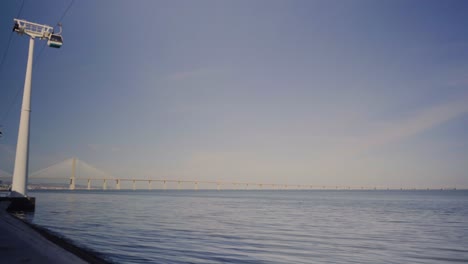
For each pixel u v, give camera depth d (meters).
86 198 118.25
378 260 17.66
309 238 25.25
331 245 22.14
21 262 8.51
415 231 30.53
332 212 56.38
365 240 24.69
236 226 32.84
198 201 103.31
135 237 23.78
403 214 52.12
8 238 11.87
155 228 29.84
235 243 22.06
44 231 22.27
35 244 11.58
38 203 76.44
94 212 49.75
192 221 37.50
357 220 41.53
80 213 47.03
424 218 44.88
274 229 30.72
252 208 66.75
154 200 108.56
